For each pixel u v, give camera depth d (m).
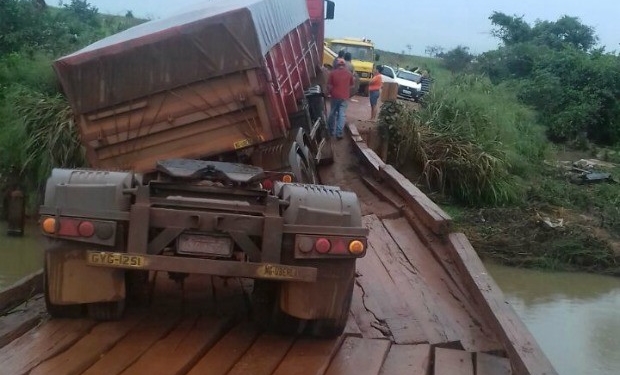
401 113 18.48
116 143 7.26
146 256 5.27
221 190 5.73
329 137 16.08
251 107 7.29
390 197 12.30
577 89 32.28
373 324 6.43
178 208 5.50
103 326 5.82
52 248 5.46
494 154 18.75
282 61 9.55
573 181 22.00
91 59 7.04
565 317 11.12
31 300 6.64
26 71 17.95
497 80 35.09
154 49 7.10
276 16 9.11
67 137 14.76
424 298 7.30
